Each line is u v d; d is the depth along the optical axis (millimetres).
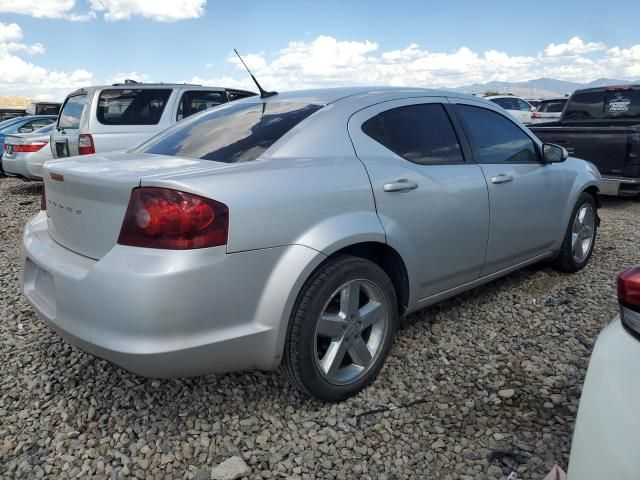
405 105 3381
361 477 2350
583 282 4594
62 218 2701
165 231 2270
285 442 2582
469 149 3629
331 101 3162
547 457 2424
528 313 3959
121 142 8156
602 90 9344
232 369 2535
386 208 2939
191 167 2582
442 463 2424
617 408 1450
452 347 3461
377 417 2752
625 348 1511
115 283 2270
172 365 2314
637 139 7461
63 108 8914
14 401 2932
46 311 2670
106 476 2375
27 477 2363
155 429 2688
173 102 8602
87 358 3383
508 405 2824
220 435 2641
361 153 3002
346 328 2803
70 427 2707
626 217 7574
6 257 5891
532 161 4188
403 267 3084
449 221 3307
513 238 3900
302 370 2633
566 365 3209
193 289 2271
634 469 1368
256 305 2473
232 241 2354
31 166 10594
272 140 2869
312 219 2611
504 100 18031
